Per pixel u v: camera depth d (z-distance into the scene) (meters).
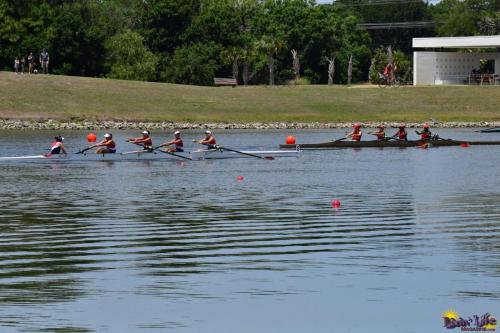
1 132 105.88
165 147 81.94
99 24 169.88
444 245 31.64
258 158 73.00
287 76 187.25
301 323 22.47
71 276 26.86
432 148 85.06
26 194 47.75
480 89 142.75
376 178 57.03
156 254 30.14
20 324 22.14
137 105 126.62
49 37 153.00
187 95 133.38
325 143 84.31
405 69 189.00
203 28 176.50
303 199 45.53
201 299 24.39
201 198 46.00
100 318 22.67
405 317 22.89
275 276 26.88
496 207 42.00
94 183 53.44
